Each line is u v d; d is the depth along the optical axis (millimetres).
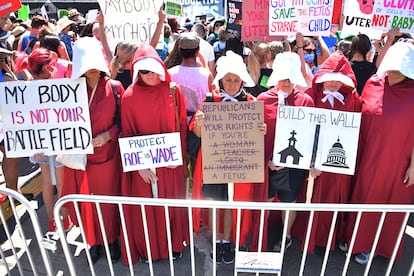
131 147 2658
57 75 3645
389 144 2670
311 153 2613
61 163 3061
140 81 2738
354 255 3168
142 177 2795
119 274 3010
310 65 4672
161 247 3045
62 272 3045
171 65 3801
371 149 2740
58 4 19578
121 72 3510
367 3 3916
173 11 7773
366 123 2748
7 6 3242
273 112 2730
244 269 2422
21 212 3877
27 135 2742
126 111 2732
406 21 3855
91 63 2574
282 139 2625
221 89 2758
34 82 2660
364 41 3816
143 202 2229
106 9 3936
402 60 2459
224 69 2598
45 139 2738
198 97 3436
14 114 2713
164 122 2758
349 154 2580
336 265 3109
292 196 2920
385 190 2809
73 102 2668
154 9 3904
